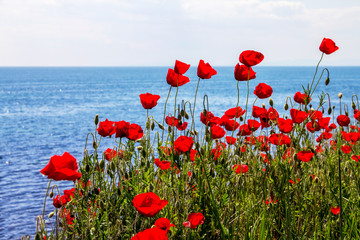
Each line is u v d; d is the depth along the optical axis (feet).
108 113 154.81
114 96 273.75
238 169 10.05
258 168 10.31
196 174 9.46
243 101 208.85
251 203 9.36
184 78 10.60
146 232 6.77
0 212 41.34
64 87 414.41
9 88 393.50
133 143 10.78
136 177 9.90
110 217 9.29
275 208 9.62
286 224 8.99
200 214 8.21
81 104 204.85
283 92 301.84
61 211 9.05
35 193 48.85
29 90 355.36
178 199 8.91
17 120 136.87
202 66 10.63
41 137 97.86
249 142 12.33
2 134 103.96
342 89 326.03
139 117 136.87
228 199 9.61
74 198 9.36
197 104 187.83
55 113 158.92
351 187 10.79
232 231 8.65
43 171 7.82
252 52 9.84
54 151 78.69
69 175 7.79
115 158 10.00
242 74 10.36
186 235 8.73
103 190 9.52
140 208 7.68
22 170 62.80
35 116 148.97
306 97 11.04
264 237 8.46
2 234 35.06
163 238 6.79
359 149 14.23
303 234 8.91
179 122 11.13
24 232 35.63
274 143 11.07
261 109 11.74
